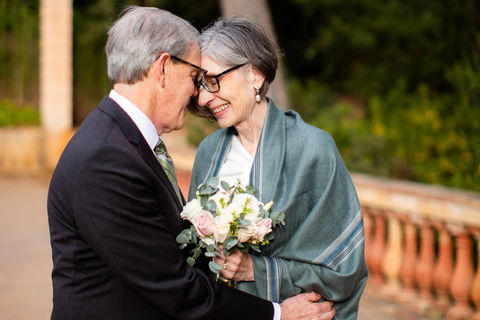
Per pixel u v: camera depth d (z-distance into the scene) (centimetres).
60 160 153
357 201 180
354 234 176
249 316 159
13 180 898
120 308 149
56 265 154
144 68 156
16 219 635
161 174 159
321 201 173
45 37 984
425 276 381
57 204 151
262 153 181
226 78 177
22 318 345
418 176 611
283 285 172
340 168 179
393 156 654
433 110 652
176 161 632
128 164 146
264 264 170
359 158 646
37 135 983
